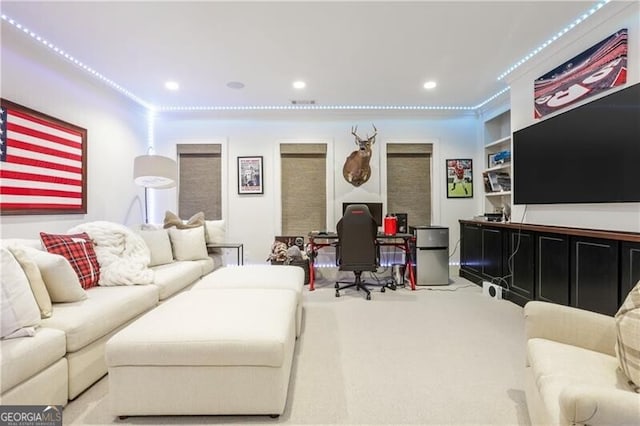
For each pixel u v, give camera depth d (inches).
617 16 87.8
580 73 98.8
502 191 163.3
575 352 50.1
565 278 98.0
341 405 60.9
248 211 184.9
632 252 76.9
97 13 89.5
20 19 92.0
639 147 79.5
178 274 112.4
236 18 92.7
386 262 185.2
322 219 186.2
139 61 119.3
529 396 53.4
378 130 185.2
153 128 181.8
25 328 56.0
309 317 111.6
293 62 121.3
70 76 121.0
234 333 55.6
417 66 125.5
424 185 187.8
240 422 56.1
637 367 39.2
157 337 54.9
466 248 173.5
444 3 86.9
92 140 133.3
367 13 90.8
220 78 135.6
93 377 67.7
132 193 161.5
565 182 102.7
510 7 88.7
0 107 94.0
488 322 105.6
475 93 154.4
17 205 99.0
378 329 99.9
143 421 56.4
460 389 66.3
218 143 183.6
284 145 184.5
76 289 74.5
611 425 30.6
